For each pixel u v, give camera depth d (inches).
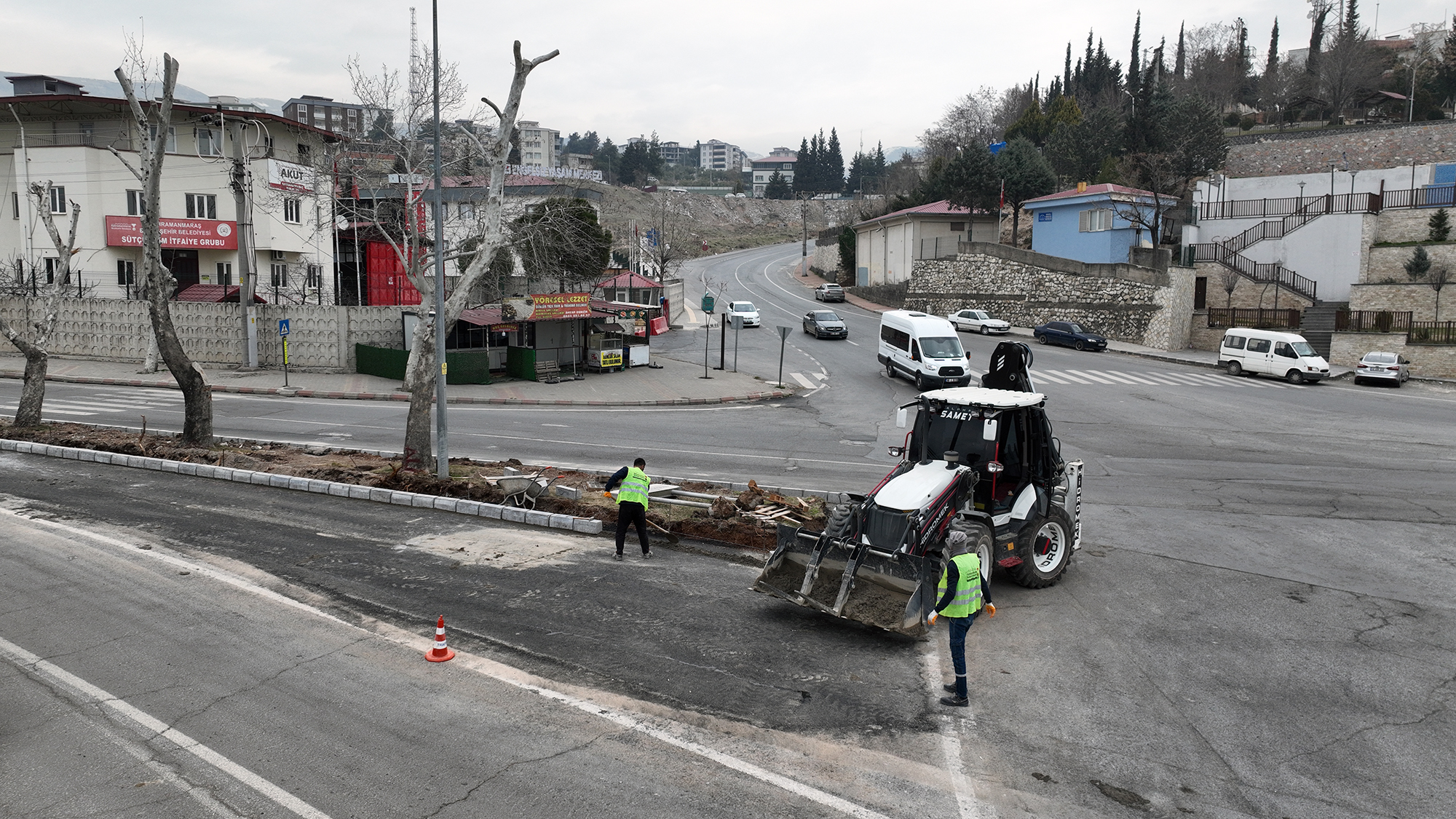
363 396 1201.4
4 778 259.0
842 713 310.2
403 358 1302.9
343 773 263.7
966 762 278.5
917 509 389.7
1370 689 338.0
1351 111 3272.6
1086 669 354.3
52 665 335.6
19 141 1696.6
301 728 290.8
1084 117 3366.1
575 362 1448.1
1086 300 2033.7
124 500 590.9
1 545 481.7
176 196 1669.5
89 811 242.5
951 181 2556.6
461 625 385.7
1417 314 1635.1
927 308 2500.0
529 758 274.2
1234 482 734.5
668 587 442.6
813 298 2972.4
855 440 944.9
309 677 329.1
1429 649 378.3
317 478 658.8
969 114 4089.6
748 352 1779.0
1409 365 1529.3
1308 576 483.2
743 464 796.6
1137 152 2600.9
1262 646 380.2
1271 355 1457.9
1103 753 286.4
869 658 359.6
